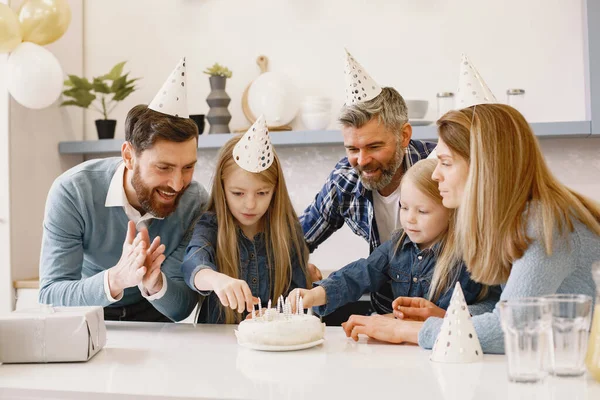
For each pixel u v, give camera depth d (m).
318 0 3.21
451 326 1.23
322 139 2.92
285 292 1.82
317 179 3.21
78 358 1.25
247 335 1.36
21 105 3.07
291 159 3.23
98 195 1.83
